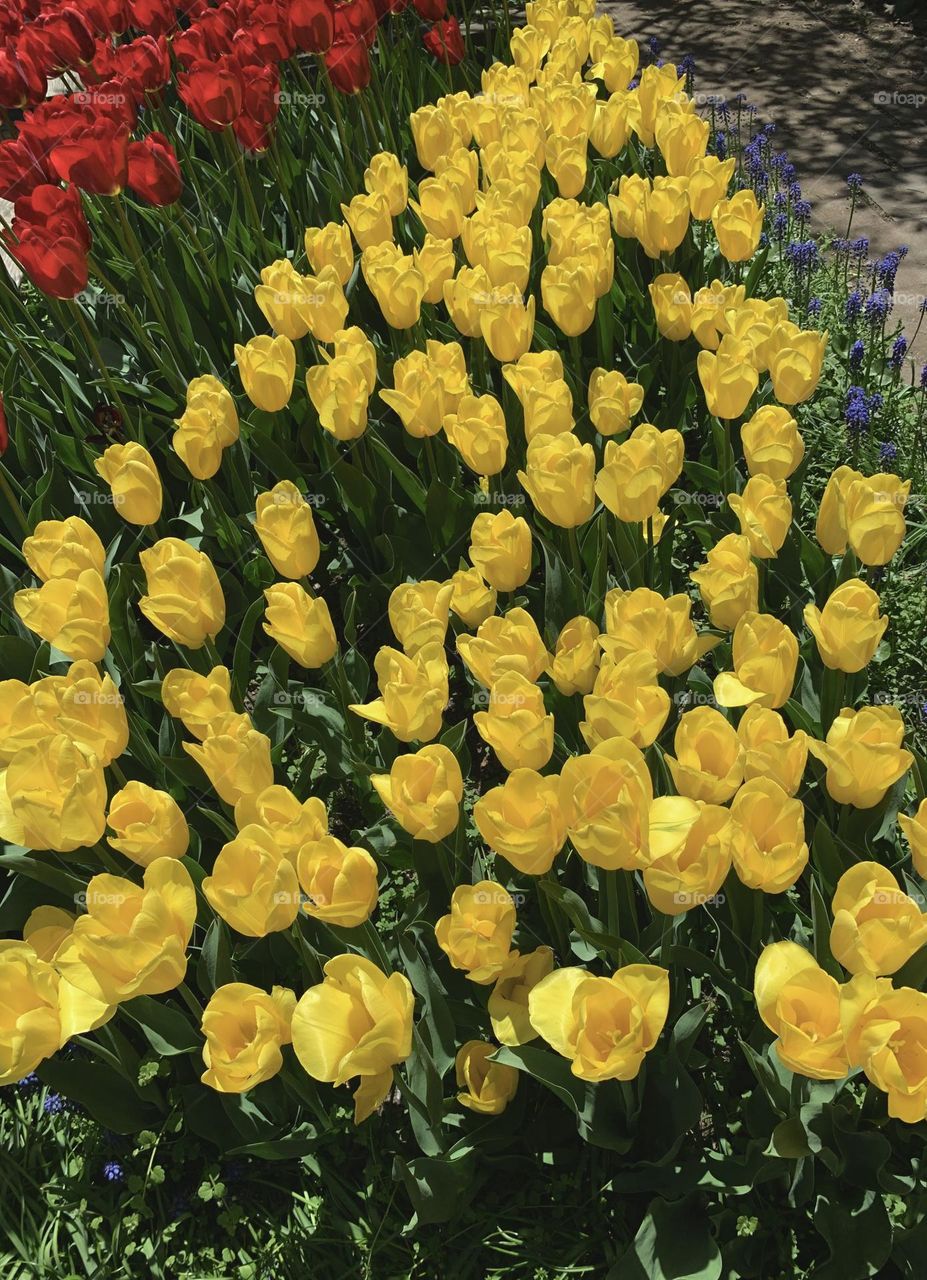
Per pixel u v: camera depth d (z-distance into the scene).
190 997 2.26
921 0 9.11
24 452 3.82
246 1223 2.43
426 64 5.98
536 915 2.74
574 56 5.02
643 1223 2.16
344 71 4.57
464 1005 2.44
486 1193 2.42
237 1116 2.41
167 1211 2.52
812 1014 1.76
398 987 1.85
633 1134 2.26
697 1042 2.58
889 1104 1.73
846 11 9.45
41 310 5.37
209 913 2.62
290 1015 1.97
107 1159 2.61
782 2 9.79
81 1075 2.52
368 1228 2.38
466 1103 2.21
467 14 6.39
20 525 3.73
